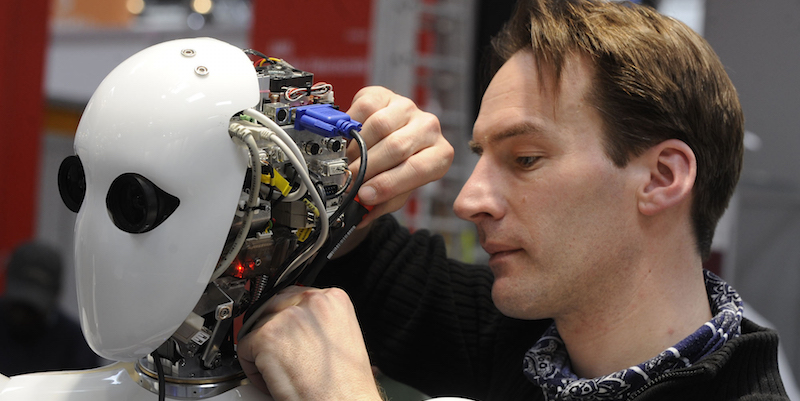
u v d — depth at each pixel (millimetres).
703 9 2613
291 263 763
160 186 630
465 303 1151
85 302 677
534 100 861
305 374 725
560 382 881
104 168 641
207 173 642
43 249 2066
